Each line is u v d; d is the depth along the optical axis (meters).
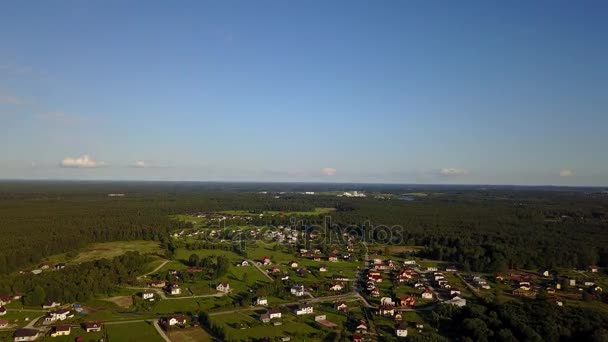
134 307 154.75
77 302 158.62
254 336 129.38
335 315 149.88
